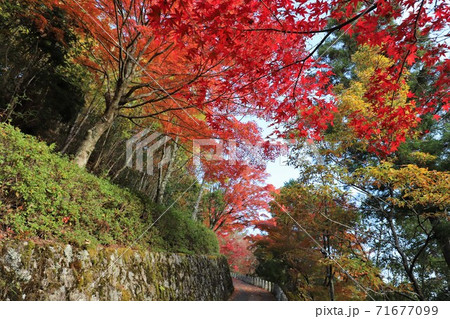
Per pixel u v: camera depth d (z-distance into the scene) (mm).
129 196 5570
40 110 6359
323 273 11516
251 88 3832
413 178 5191
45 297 2803
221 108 4922
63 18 5664
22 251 2770
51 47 5926
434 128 7898
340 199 6867
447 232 6191
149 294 4770
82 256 3527
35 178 3232
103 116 5484
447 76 3605
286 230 10766
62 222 3508
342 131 6285
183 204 13891
